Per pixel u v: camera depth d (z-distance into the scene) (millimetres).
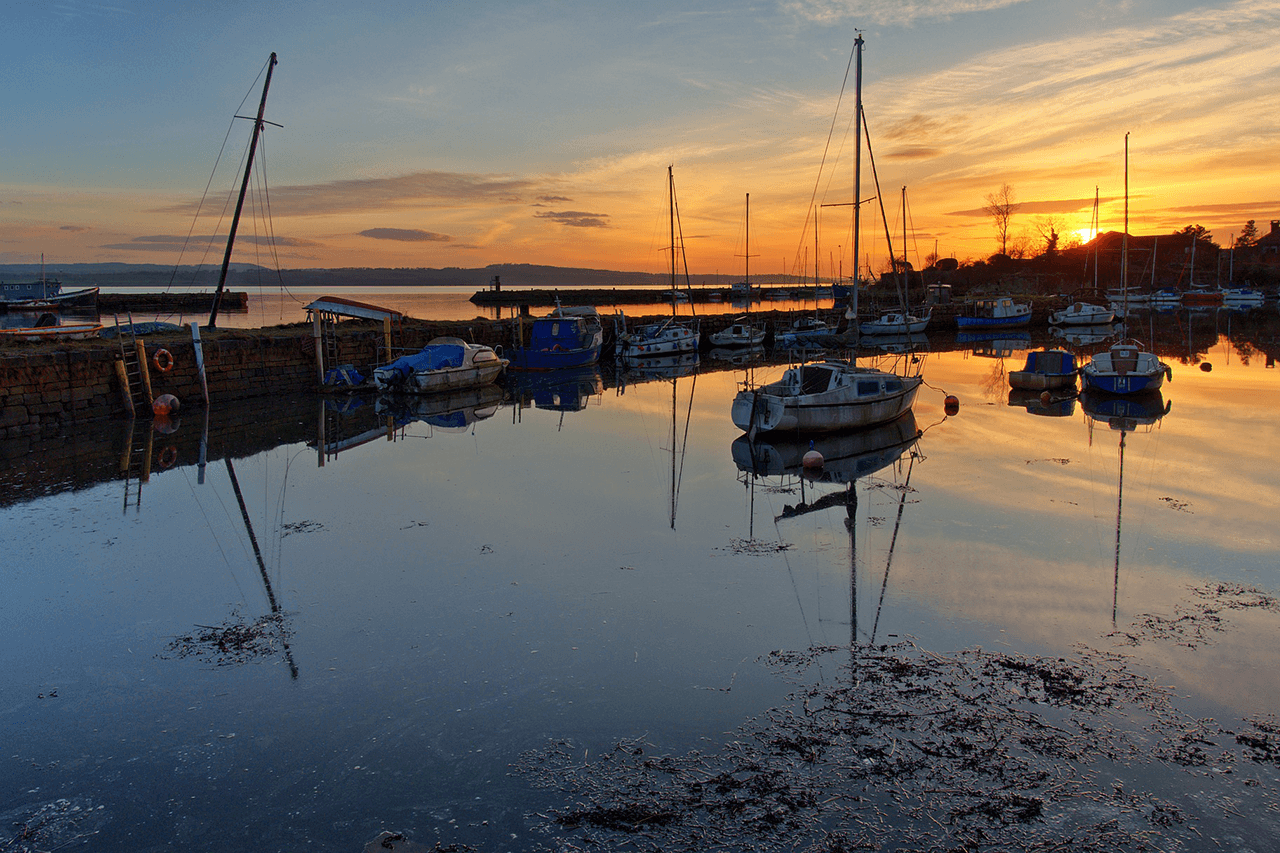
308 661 7449
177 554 10516
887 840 4887
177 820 5273
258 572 9820
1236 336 43562
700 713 6383
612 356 40438
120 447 17578
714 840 4926
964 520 11367
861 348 41594
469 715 6445
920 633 7746
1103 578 9062
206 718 6508
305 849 4969
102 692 6949
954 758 5699
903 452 16172
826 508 12219
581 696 6684
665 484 14125
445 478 14766
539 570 9734
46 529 11625
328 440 18625
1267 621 7859
